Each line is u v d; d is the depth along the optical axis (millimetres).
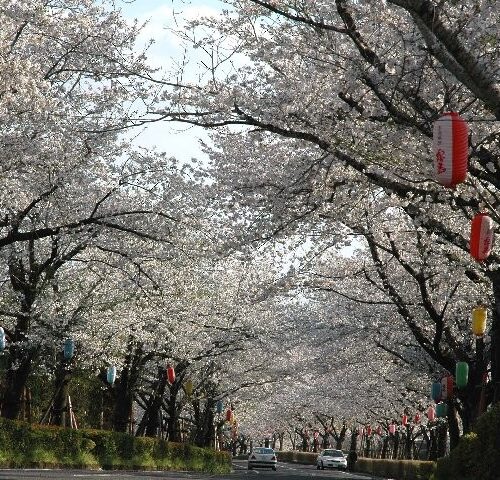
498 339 26688
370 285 37250
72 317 36844
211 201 23406
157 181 28641
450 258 25609
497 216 16109
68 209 28812
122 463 40406
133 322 40031
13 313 33031
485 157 17094
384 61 17312
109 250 29719
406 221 28047
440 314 31297
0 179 25016
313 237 25781
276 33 19656
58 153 25859
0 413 35812
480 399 30094
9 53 23281
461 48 12742
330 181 21266
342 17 16562
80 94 26781
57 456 34594
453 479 23469
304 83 19375
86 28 25812
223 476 38844
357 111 18781
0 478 22953
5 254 30516
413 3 12484
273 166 23141
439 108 18016
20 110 23641
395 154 18188
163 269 37062
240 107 19484
